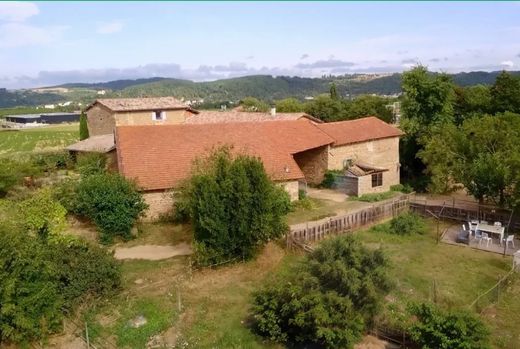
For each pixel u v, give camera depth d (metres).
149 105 49.16
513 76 43.56
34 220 17.84
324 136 35.53
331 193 34.53
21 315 12.73
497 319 15.02
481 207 26.70
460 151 29.44
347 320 12.52
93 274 15.27
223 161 19.97
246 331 14.05
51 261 14.48
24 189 30.44
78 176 31.00
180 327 14.27
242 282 17.88
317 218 27.22
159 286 17.47
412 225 25.25
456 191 36.53
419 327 12.19
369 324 13.65
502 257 21.06
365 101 64.25
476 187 26.28
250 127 33.84
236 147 30.28
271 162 29.89
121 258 20.72
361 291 13.29
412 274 18.94
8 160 33.91
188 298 16.39
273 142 32.44
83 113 51.97
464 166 27.52
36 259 13.42
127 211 22.83
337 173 35.09
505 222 25.28
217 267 19.28
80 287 14.84
